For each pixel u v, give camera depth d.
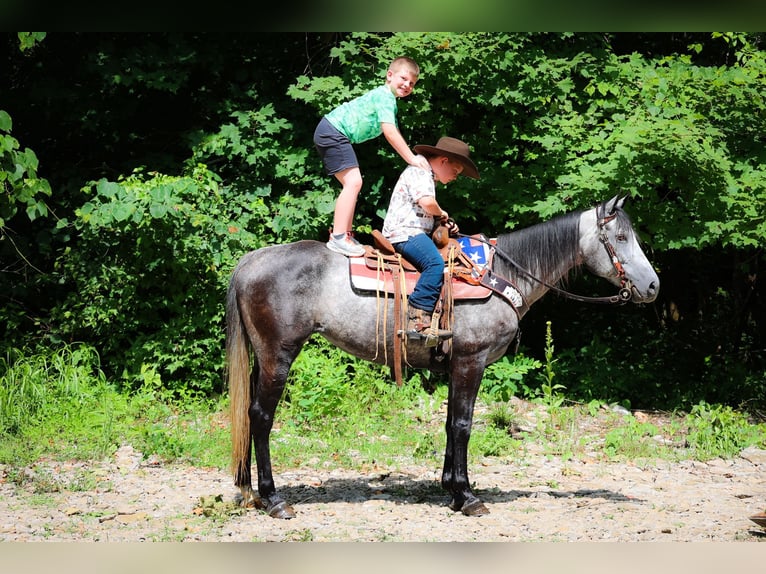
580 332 10.84
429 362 5.58
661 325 11.48
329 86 8.82
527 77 8.89
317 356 8.80
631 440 7.79
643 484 6.50
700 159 8.13
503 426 8.20
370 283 5.39
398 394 8.77
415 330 5.35
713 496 6.15
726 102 9.07
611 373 9.80
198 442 7.18
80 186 9.66
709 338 11.26
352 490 6.13
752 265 10.99
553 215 9.08
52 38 9.98
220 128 9.77
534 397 9.49
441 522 5.36
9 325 9.10
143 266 8.91
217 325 9.07
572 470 6.83
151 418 8.00
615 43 10.61
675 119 8.67
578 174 8.69
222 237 8.69
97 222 8.25
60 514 5.40
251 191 9.53
